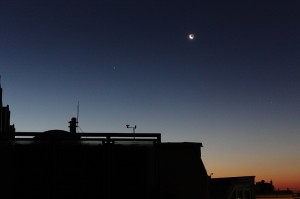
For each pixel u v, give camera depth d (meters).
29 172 13.05
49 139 13.34
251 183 25.64
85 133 13.55
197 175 18.77
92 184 13.44
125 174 13.78
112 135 13.77
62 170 13.29
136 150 14.03
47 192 13.05
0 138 13.01
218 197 24.42
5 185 12.85
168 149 18.92
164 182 18.30
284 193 33.34
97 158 13.64
